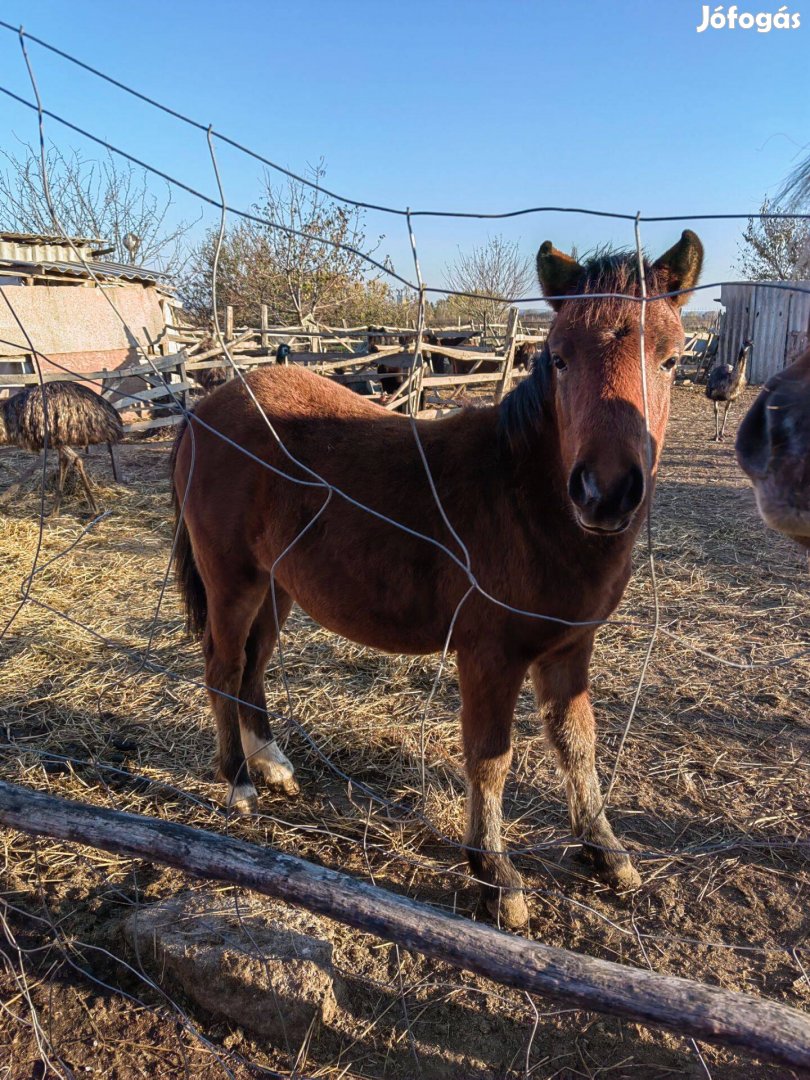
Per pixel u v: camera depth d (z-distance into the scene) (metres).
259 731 3.21
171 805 2.98
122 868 2.63
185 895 2.38
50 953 2.27
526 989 1.53
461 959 1.58
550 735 2.66
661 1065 1.97
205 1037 2.02
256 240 23.17
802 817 2.93
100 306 13.06
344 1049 1.99
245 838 2.80
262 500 2.83
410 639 2.60
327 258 22.61
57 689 3.84
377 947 2.32
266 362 12.47
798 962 2.22
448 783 3.14
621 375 1.84
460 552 2.36
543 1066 1.96
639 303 1.90
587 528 1.83
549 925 2.42
